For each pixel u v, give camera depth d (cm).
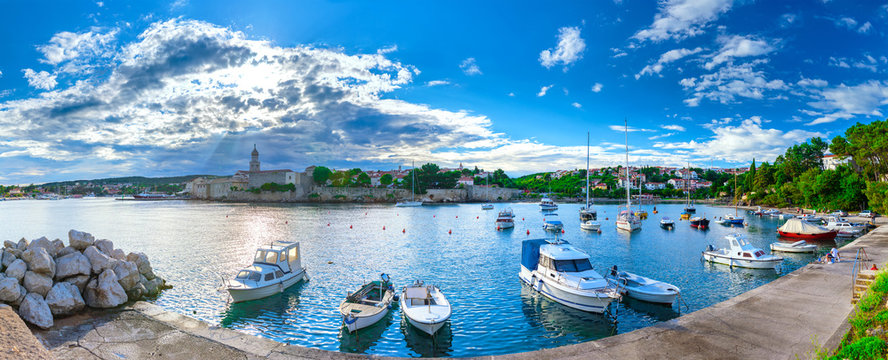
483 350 1839
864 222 6494
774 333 1452
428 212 11781
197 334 1571
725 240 5459
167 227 7244
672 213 11331
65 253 2241
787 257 4012
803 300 1839
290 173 18375
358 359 1345
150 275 2742
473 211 12312
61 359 1368
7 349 1138
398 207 14550
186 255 4238
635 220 6788
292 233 6312
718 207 13662
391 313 2292
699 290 2767
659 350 1328
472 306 2441
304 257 4128
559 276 2402
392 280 3108
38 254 1944
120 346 1473
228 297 2603
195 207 14412
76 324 1705
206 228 7050
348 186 18712
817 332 1450
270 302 2523
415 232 6562
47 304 1745
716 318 1614
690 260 3900
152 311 1861
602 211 12312
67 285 1936
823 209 8906
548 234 6322
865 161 7750
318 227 7275
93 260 2142
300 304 2488
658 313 2272
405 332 2028
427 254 4334
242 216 9925
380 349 1848
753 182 13662
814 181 9162
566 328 2072
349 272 3391
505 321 2183
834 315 1628
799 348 1319
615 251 4509
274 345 1460
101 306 1950
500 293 2716
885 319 1233
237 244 5044
